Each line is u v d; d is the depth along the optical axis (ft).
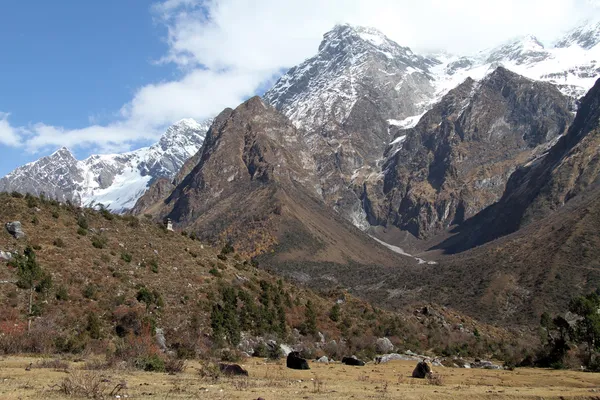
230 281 243.81
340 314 272.72
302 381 113.09
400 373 154.10
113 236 237.45
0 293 169.48
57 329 161.79
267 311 219.61
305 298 278.87
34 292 175.52
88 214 246.88
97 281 196.44
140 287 204.95
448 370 178.81
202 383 97.76
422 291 653.71
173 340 176.86
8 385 83.46
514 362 228.02
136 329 173.78
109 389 83.61
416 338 278.67
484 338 311.27
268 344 198.18
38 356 128.77
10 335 143.02
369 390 100.94
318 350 214.69
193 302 209.26
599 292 515.09
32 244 199.82
